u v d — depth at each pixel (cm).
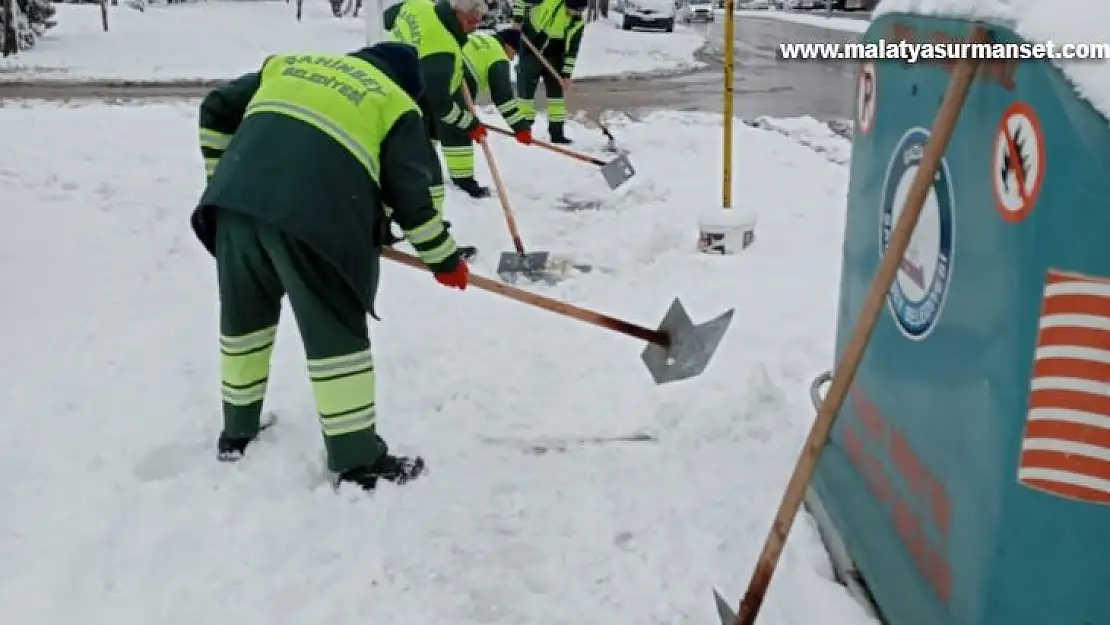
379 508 335
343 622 281
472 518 332
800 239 684
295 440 378
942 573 239
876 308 228
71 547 308
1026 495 202
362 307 336
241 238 326
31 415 400
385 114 327
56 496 338
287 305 539
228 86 347
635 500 344
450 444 384
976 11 218
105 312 525
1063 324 189
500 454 378
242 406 363
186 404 413
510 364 468
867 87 299
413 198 331
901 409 267
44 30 2125
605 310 548
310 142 317
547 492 350
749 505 338
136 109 1198
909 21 261
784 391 432
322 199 313
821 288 579
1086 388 188
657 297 567
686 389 434
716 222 644
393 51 349
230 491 341
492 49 800
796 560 306
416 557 310
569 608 289
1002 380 209
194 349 478
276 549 312
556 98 1032
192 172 862
